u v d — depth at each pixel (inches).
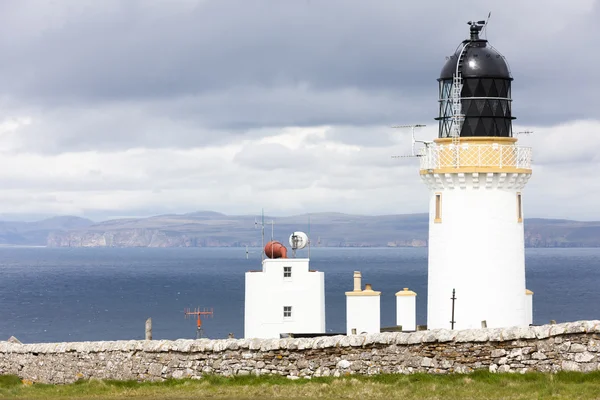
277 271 3870.6
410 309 3390.7
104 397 2176.4
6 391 2330.2
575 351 1947.6
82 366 2481.5
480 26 2869.1
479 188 2800.2
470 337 2042.3
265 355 2244.1
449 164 2792.8
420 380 2036.2
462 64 2802.7
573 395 1807.3
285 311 3873.0
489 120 2787.9
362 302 3287.4
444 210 2839.6
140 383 2335.1
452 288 2824.8
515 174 2778.1
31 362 2591.0
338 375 2160.4
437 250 2861.7
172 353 2345.0
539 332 1983.3
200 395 2092.8
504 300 2807.6
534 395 1828.2
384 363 2123.5
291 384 2123.5
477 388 1918.1
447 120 2839.6
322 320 3882.9
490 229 2795.3
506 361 2012.8
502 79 2800.2
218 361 2290.8
